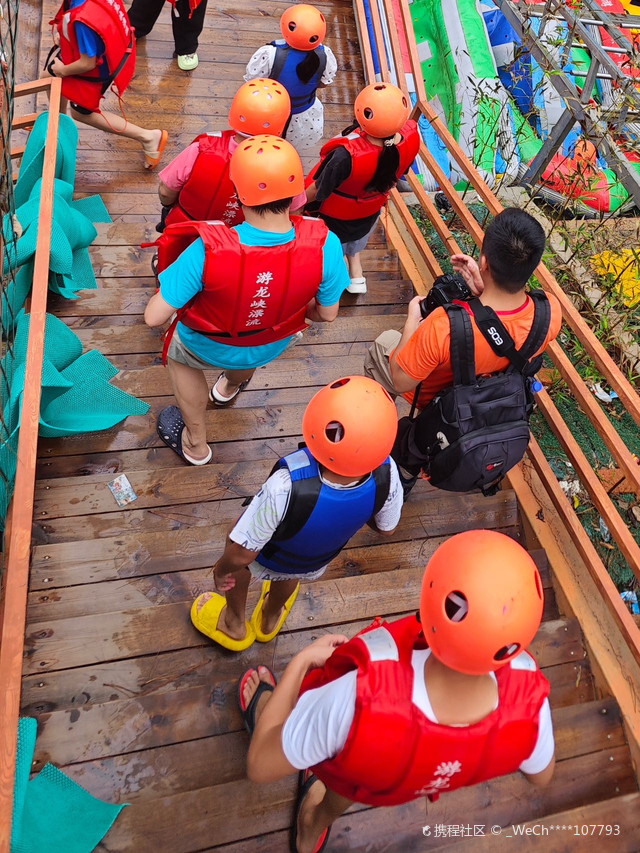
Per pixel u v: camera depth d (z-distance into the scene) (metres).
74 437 3.29
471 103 6.53
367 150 3.14
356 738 1.41
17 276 3.22
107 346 3.67
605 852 2.51
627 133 4.96
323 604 2.99
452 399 2.42
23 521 2.07
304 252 2.38
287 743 1.57
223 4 5.85
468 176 3.89
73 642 2.67
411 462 2.76
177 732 2.52
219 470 3.31
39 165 3.74
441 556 1.41
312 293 2.56
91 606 2.80
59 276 3.57
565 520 3.23
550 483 3.31
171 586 2.91
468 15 6.83
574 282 5.14
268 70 3.70
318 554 2.12
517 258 2.16
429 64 6.96
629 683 2.94
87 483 3.14
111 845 2.24
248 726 2.50
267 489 1.92
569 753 2.76
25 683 2.56
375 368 3.12
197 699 2.60
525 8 5.34
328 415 1.78
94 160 4.58
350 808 2.47
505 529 3.44
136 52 5.27
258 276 2.36
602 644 3.05
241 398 3.66
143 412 3.34
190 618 2.79
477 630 1.31
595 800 2.68
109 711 2.51
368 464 1.81
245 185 2.23
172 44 5.43
